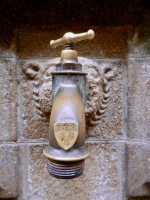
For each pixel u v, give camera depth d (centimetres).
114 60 57
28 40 56
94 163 58
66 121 34
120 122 58
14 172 54
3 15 53
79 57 53
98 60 57
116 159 58
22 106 56
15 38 55
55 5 53
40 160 57
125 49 57
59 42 41
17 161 55
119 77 57
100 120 57
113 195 58
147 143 53
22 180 57
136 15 54
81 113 36
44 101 51
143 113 54
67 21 55
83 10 54
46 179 57
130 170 55
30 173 57
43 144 57
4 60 54
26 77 56
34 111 57
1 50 54
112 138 58
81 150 36
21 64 56
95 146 58
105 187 58
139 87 54
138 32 55
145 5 53
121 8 54
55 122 35
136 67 55
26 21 55
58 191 57
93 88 52
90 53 57
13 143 54
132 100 55
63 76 40
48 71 52
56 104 37
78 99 38
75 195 57
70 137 34
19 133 57
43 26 56
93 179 58
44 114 55
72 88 39
